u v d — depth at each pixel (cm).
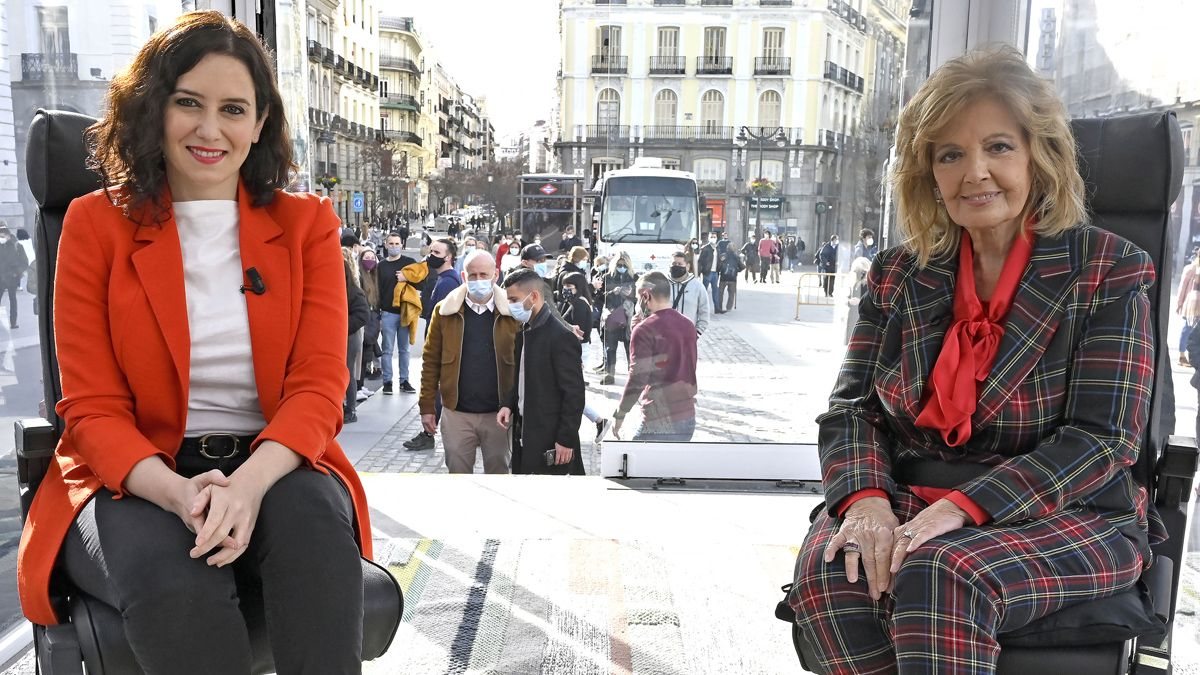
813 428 373
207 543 117
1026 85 137
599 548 270
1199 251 221
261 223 148
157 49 137
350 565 124
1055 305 135
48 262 150
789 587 136
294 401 138
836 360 430
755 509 311
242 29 144
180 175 144
